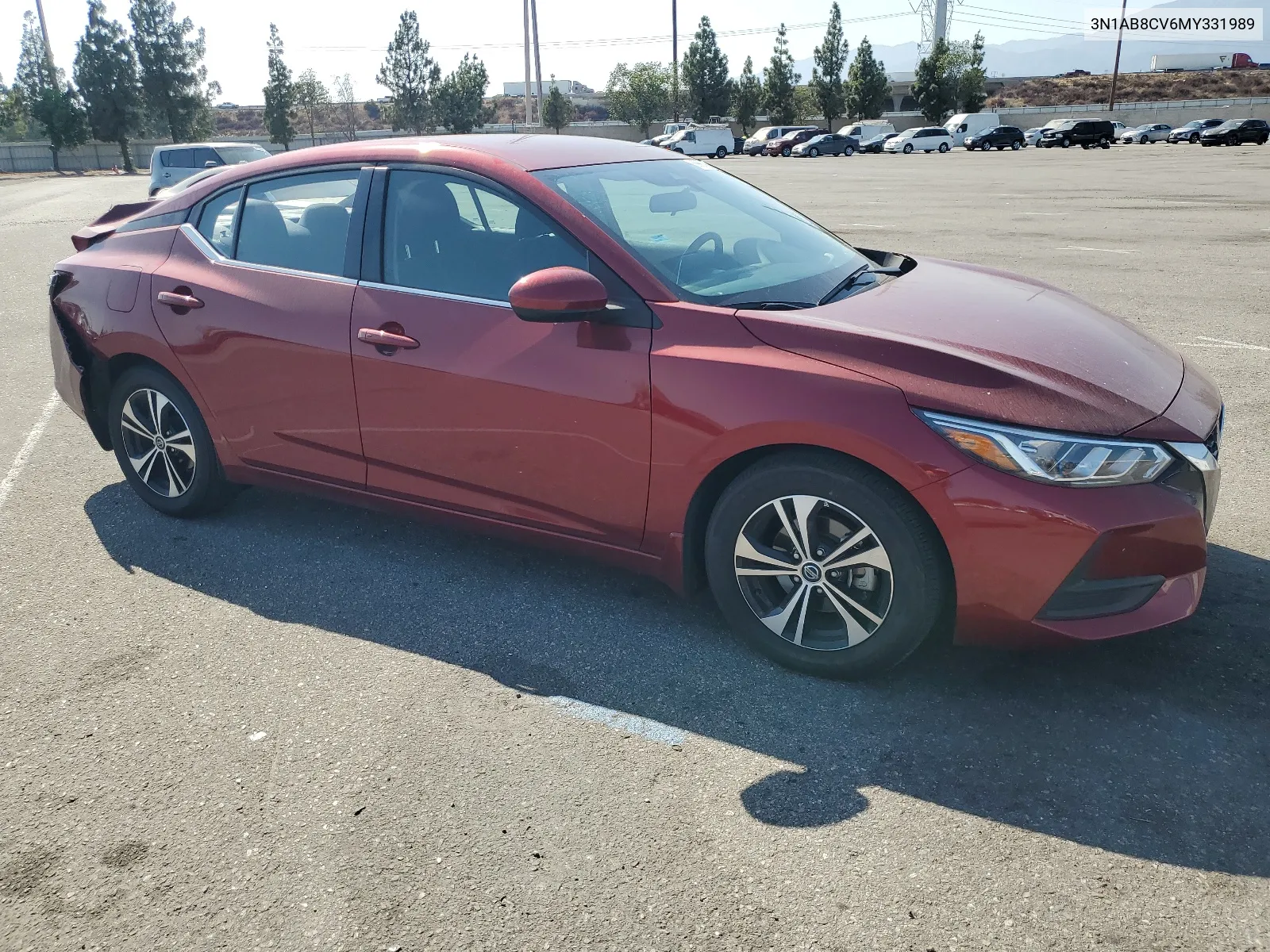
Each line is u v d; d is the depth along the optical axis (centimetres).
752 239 356
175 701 299
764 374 282
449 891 222
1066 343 299
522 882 224
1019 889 217
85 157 6694
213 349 387
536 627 338
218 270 390
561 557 391
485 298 331
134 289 407
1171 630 320
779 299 315
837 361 279
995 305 326
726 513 300
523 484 333
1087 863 224
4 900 224
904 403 267
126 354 414
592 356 307
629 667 312
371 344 348
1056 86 9925
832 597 290
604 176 356
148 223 425
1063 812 241
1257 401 553
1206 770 255
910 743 270
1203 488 272
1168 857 225
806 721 281
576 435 314
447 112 7225
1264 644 310
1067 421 260
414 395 342
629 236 322
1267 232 1244
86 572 388
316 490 389
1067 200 1805
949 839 233
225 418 397
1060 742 268
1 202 2872
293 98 7588
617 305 307
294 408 375
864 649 288
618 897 218
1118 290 877
